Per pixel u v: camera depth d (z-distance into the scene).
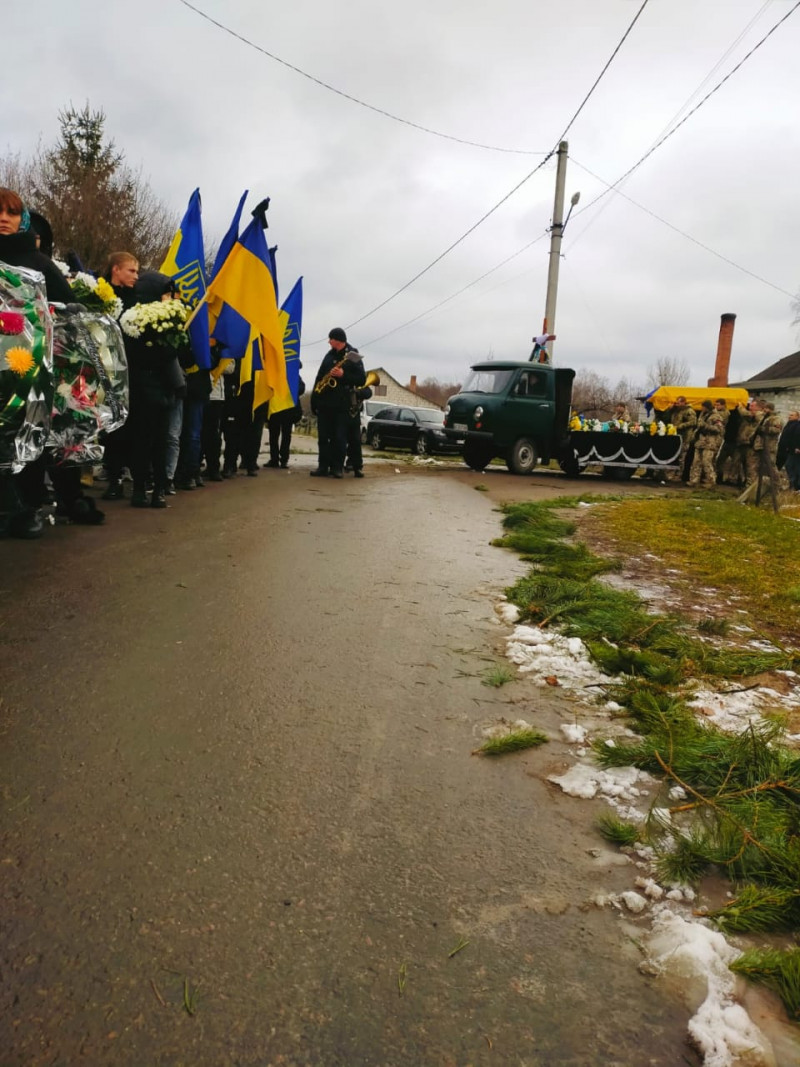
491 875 1.99
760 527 8.30
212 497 7.94
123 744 2.53
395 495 9.40
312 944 1.70
